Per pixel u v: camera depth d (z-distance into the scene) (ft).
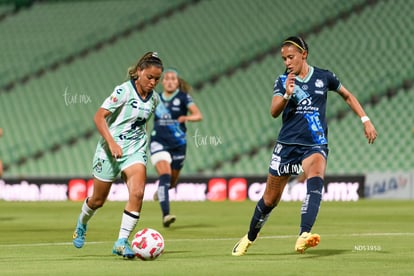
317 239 85.05
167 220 150.41
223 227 151.74
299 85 91.66
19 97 347.36
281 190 93.91
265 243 115.75
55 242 120.47
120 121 93.50
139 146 94.89
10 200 258.78
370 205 220.43
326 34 330.13
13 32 385.09
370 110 292.20
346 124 289.74
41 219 175.11
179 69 334.85
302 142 91.25
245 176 253.03
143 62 92.58
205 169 285.84
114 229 145.59
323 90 92.22
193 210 206.49
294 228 147.23
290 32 334.85
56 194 258.78
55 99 340.39
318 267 82.07
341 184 248.11
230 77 325.42
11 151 313.32
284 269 80.18
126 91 92.73
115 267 82.74
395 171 271.28
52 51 366.43
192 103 158.71
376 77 305.73
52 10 391.86
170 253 100.78
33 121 330.75
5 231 142.61
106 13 379.35
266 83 318.86
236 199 253.03
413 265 84.17
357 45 321.93
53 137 317.63
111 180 96.02
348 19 332.19
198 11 364.79
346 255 95.71
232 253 97.30
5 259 94.07
